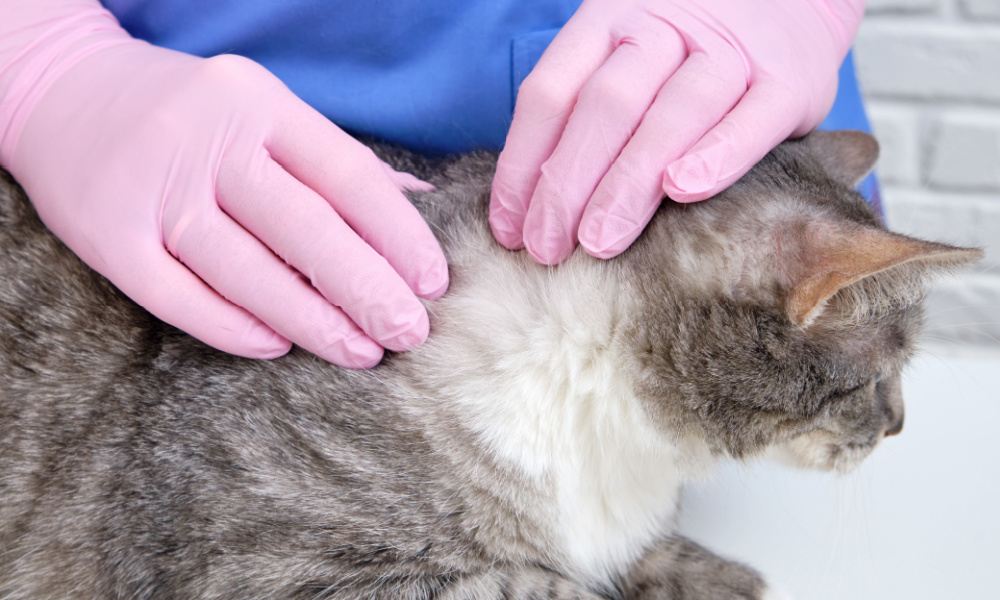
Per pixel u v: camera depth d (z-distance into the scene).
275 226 0.54
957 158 0.90
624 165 0.54
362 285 0.54
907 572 0.58
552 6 0.61
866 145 0.62
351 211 0.55
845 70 0.70
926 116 0.89
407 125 0.62
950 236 0.92
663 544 0.60
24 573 0.56
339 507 0.53
